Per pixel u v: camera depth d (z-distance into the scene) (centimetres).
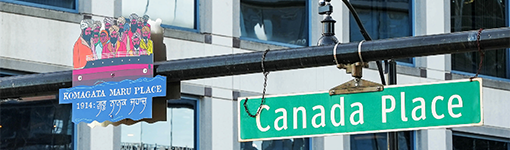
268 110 761
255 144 1923
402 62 2161
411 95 709
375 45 730
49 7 1684
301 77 1991
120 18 845
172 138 1819
